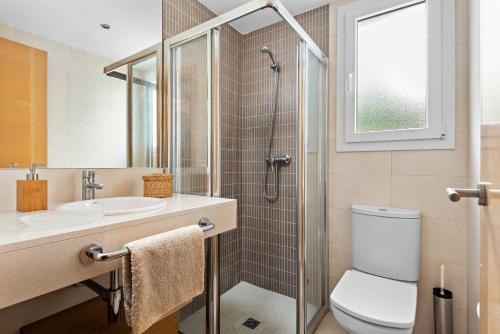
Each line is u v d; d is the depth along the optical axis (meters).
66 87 1.18
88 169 1.26
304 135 1.50
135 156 1.46
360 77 1.76
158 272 0.79
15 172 1.03
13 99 1.03
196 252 0.93
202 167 1.49
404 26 1.62
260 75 2.12
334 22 1.84
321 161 1.81
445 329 1.41
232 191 2.14
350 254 1.77
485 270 0.56
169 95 1.62
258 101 2.13
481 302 0.59
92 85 1.28
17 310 0.98
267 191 2.12
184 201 1.23
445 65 1.46
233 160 2.15
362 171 1.73
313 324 1.66
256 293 2.10
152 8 1.55
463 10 1.42
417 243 1.47
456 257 1.44
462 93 1.42
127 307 0.74
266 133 2.10
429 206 1.51
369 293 1.29
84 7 1.25
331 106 1.85
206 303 1.48
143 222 0.86
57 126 1.15
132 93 1.45
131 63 1.44
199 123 1.51
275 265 2.10
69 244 0.68
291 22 1.37
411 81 1.59
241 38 2.20
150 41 1.54
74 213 0.90
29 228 0.73
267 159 2.09
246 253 2.26
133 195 1.45
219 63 1.45
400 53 1.63
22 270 0.60
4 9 1.01
